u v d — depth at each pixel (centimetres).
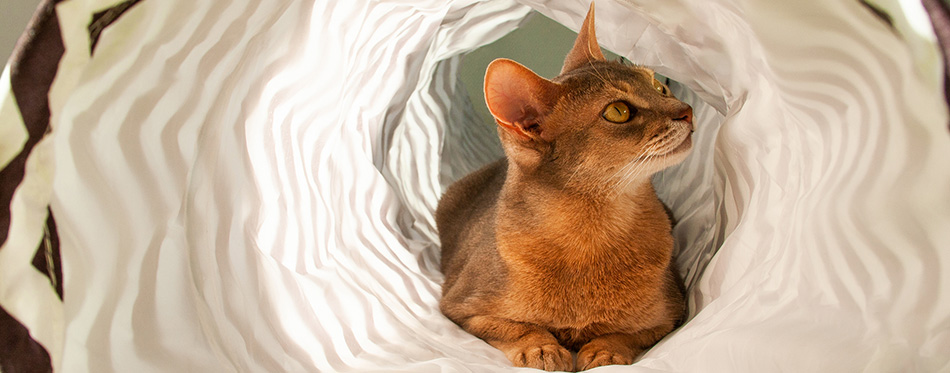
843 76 56
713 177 85
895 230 55
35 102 54
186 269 61
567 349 77
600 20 80
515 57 120
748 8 59
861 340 57
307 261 72
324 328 68
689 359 66
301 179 73
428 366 67
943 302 54
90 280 56
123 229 58
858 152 57
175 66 59
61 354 55
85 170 56
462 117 116
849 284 58
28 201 54
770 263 66
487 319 77
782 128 67
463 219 95
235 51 63
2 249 54
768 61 61
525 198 76
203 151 62
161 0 57
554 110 74
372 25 80
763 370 60
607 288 75
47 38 54
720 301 71
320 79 73
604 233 74
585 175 73
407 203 99
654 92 74
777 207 68
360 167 88
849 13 54
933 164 53
